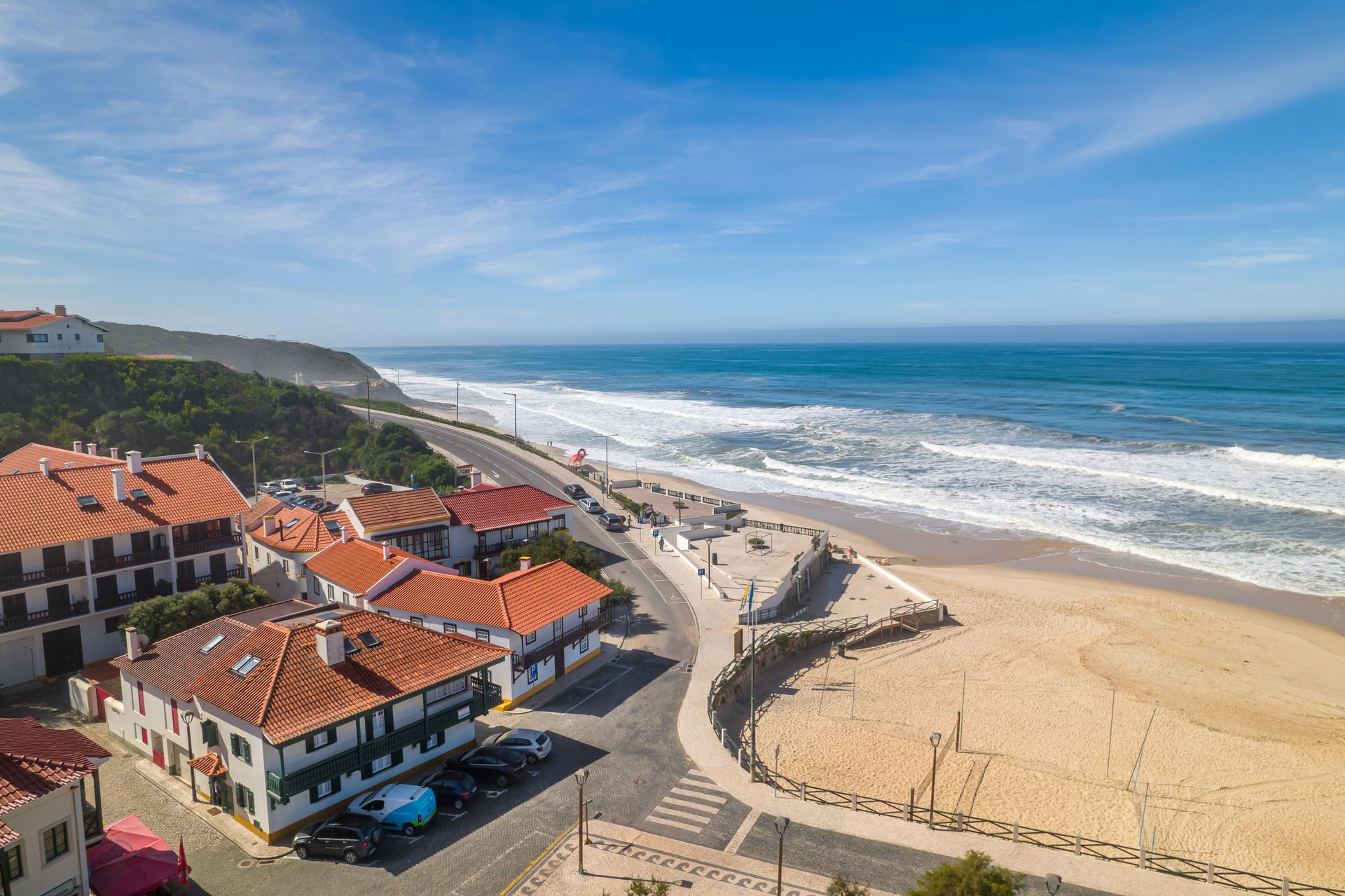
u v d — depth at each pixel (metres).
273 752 26.67
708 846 26.98
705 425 151.62
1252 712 41.09
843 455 115.31
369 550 47.38
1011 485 92.12
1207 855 29.28
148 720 32.22
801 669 47.25
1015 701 42.69
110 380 90.19
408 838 27.33
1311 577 60.69
